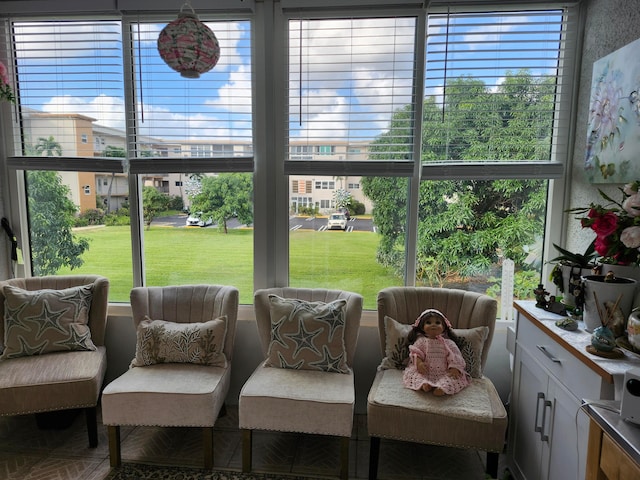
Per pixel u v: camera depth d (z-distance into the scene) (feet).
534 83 7.68
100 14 8.20
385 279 8.50
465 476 6.53
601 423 3.42
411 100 7.94
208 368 7.19
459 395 6.18
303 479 6.40
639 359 4.31
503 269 8.21
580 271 5.80
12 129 8.74
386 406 6.04
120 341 8.70
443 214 8.22
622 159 5.81
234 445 7.23
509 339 6.81
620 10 6.16
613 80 6.04
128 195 8.77
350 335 7.36
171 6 7.97
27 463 6.70
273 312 7.41
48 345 7.46
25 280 8.23
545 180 7.98
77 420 7.95
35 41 8.50
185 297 7.98
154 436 7.45
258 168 8.39
